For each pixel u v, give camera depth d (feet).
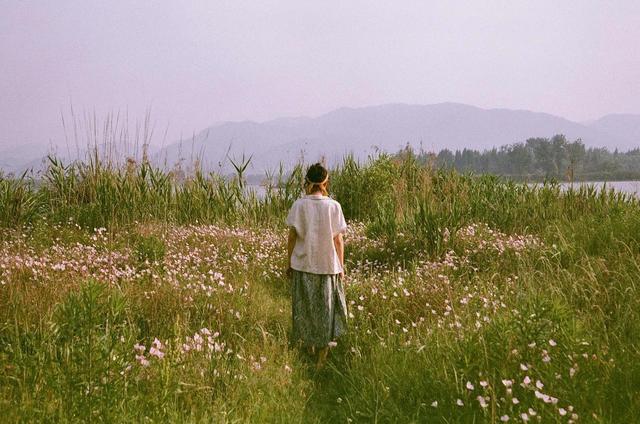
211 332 15.94
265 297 20.97
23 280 19.02
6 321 14.53
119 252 25.08
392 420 11.70
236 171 39.96
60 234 29.58
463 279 22.57
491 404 11.14
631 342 13.57
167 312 17.42
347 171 41.88
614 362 12.21
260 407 12.14
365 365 14.42
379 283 21.59
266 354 15.31
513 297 17.97
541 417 10.41
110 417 9.98
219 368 13.26
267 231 33.88
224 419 10.78
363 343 16.53
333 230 16.38
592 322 15.06
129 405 10.66
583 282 17.97
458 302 18.62
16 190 32.83
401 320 18.38
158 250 24.44
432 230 27.27
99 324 12.71
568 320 13.87
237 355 13.87
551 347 12.82
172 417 10.55
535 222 32.58
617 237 22.68
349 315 17.79
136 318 16.61
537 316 13.35
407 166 44.01
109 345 11.75
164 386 11.43
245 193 39.52
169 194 37.68
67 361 11.09
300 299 16.38
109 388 10.49
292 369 14.90
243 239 30.40
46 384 10.67
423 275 22.68
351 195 40.63
